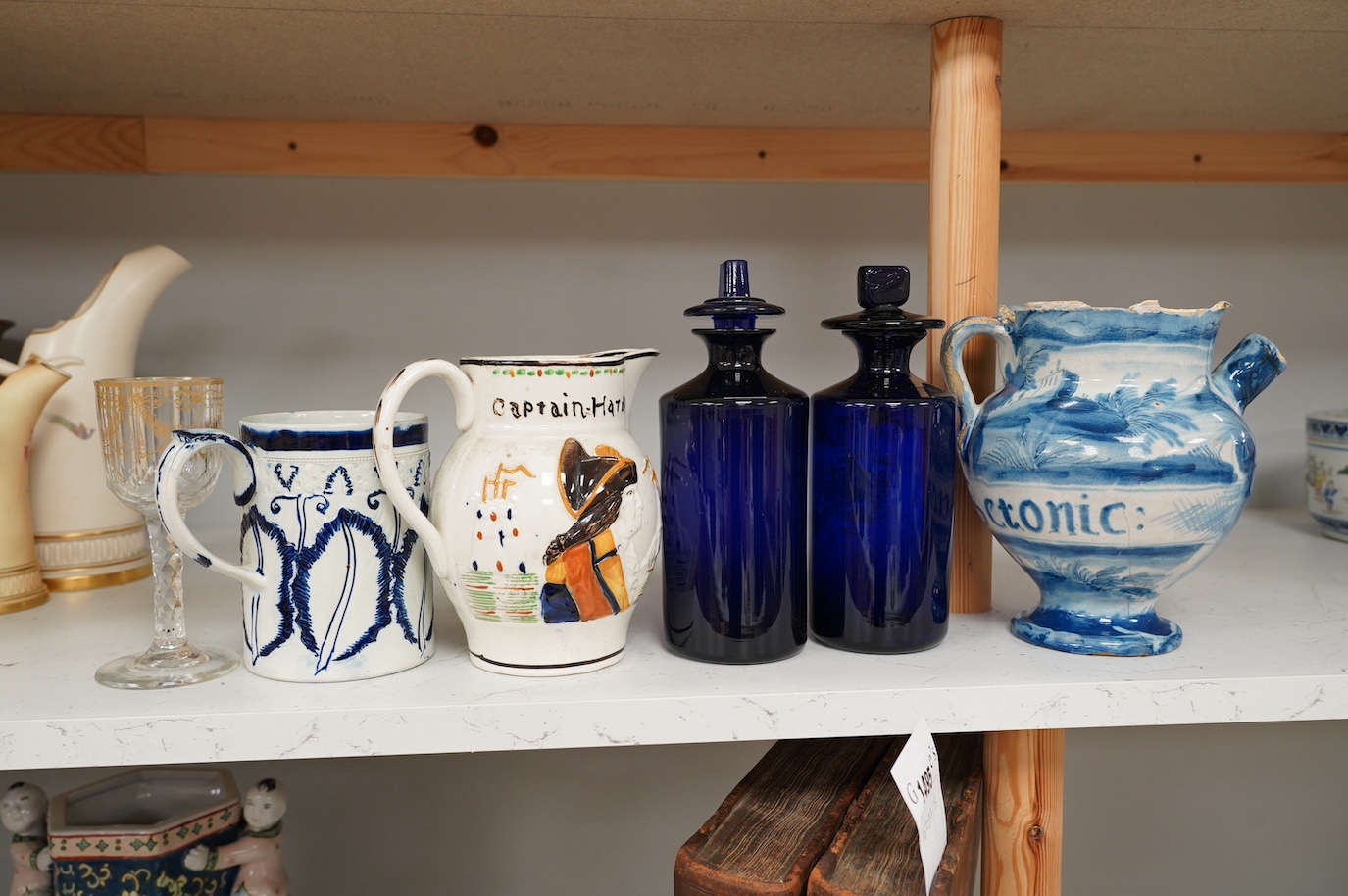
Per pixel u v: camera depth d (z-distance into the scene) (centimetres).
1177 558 60
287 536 59
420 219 104
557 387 59
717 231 107
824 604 66
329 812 110
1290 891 119
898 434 62
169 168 97
